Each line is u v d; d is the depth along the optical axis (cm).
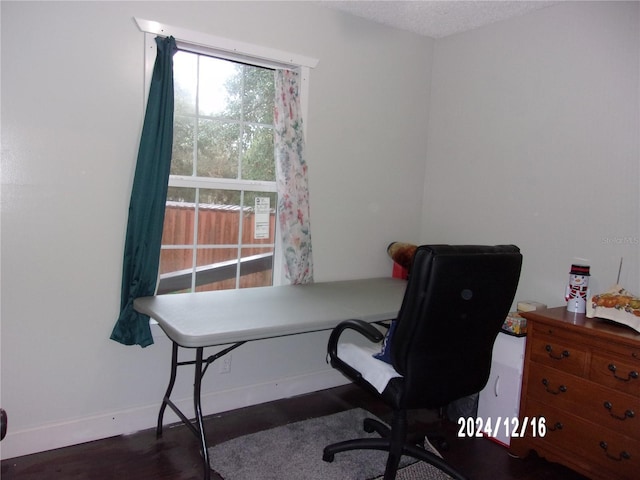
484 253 172
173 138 243
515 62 281
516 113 281
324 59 281
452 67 321
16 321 203
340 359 207
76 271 214
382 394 184
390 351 181
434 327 171
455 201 320
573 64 253
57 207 207
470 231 311
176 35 227
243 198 274
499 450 236
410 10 280
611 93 237
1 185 195
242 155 271
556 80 261
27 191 200
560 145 259
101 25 209
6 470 197
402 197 331
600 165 242
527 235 277
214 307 211
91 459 208
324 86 283
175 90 246
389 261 330
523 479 211
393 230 329
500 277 179
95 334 221
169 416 242
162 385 240
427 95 335
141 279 221
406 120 326
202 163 258
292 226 270
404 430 201
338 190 298
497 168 293
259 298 236
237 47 246
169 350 240
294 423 250
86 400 221
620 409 192
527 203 276
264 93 276
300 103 273
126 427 231
